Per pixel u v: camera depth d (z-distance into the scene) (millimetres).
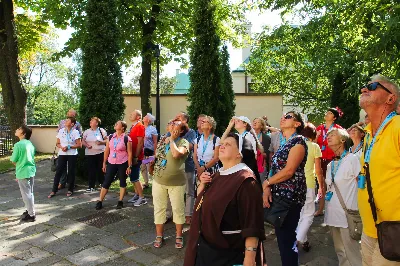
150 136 7715
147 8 13641
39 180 9703
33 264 4492
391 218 2242
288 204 3473
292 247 3496
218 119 9203
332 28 10414
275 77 20531
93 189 8375
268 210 3557
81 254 4797
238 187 2398
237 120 5238
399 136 2223
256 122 7090
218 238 2393
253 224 2346
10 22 12469
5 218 6277
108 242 5203
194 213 2590
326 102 18547
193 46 9344
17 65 12727
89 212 6633
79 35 13109
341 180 3746
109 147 6973
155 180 5082
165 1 14328
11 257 4695
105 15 9664
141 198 7156
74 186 8500
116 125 6816
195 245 2488
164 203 5094
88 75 9547
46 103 40031
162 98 15914
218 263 2393
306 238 4914
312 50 12758
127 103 15758
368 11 6469
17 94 12664
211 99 9172
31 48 16172
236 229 2398
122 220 6176
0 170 11211
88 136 8281
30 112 39156
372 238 2516
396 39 5367
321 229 5867
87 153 8273
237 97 15750
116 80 9789
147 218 6297
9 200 7574
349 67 11750
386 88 2379
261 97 15656
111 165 6848
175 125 4930
